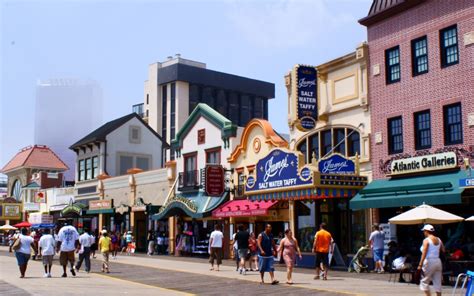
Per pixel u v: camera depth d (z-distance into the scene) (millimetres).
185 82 82688
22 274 19906
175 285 17859
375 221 23453
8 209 61469
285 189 24156
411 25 22594
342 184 23141
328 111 26234
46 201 57312
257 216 29953
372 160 23906
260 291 15914
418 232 22047
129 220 42844
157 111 83875
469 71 20078
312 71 26500
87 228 49562
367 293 14891
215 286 17406
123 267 25797
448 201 18875
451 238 20219
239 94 89625
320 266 20297
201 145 35750
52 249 20578
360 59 24609
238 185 31938
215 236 23875
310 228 26734
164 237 38219
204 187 33500
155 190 40250
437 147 21094
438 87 21234
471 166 19500
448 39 21156
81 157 52688
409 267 17578
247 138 31625
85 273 22453
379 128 23688
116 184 45531
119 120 52125
